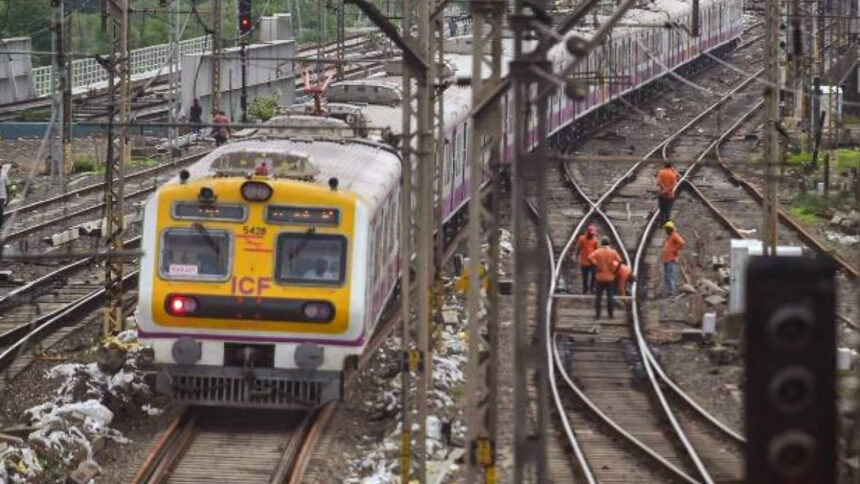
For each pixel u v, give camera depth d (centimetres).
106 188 7688
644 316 8319
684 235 10694
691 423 6494
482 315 8225
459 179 10012
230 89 15012
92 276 9394
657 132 15875
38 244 10031
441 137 7112
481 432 4744
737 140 15362
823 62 15138
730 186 12825
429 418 6231
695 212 11606
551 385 6788
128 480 5578
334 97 9425
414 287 8256
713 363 7462
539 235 3797
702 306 8206
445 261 9512
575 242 10288
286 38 18425
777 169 11625
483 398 4812
